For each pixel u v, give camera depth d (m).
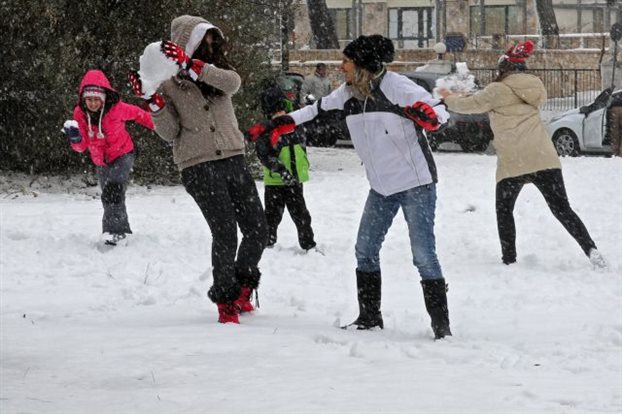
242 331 9.38
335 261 14.19
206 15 25.89
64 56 24.34
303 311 10.81
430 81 35.88
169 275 13.02
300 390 7.07
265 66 27.02
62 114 24.77
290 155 14.61
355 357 8.29
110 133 15.07
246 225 10.23
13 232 16.17
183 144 9.95
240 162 10.07
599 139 32.78
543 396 6.90
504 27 78.31
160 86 9.89
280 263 13.91
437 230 17.02
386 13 80.31
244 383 7.31
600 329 9.53
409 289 12.16
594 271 13.34
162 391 7.09
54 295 11.75
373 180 9.41
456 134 35.03
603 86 51.56
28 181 25.31
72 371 7.72
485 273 13.29
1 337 9.12
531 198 20.72
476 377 7.54
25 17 24.05
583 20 83.56
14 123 25.08
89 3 24.95
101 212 20.02
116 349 8.51
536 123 13.62
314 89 37.97
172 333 9.26
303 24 71.38
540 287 12.28
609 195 21.08
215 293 10.02
